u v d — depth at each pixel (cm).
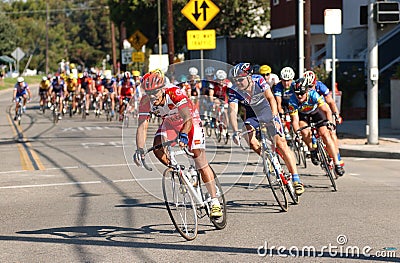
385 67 2712
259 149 1062
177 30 4069
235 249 788
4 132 2645
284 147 1055
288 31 3388
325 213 985
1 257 777
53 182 1353
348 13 3077
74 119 3316
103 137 2323
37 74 12350
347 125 2334
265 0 4256
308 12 2020
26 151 1942
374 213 979
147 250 794
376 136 1809
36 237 877
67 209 1066
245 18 4238
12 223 971
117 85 3353
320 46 3519
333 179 1184
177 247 805
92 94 3478
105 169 1523
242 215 985
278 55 3484
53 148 2011
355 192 1166
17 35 10031
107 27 12412
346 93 2559
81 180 1370
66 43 13000
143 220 969
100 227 928
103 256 770
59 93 3328
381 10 1720
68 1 15262
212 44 2192
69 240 855
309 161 1611
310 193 1162
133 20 4416
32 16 13112
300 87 1196
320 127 1202
